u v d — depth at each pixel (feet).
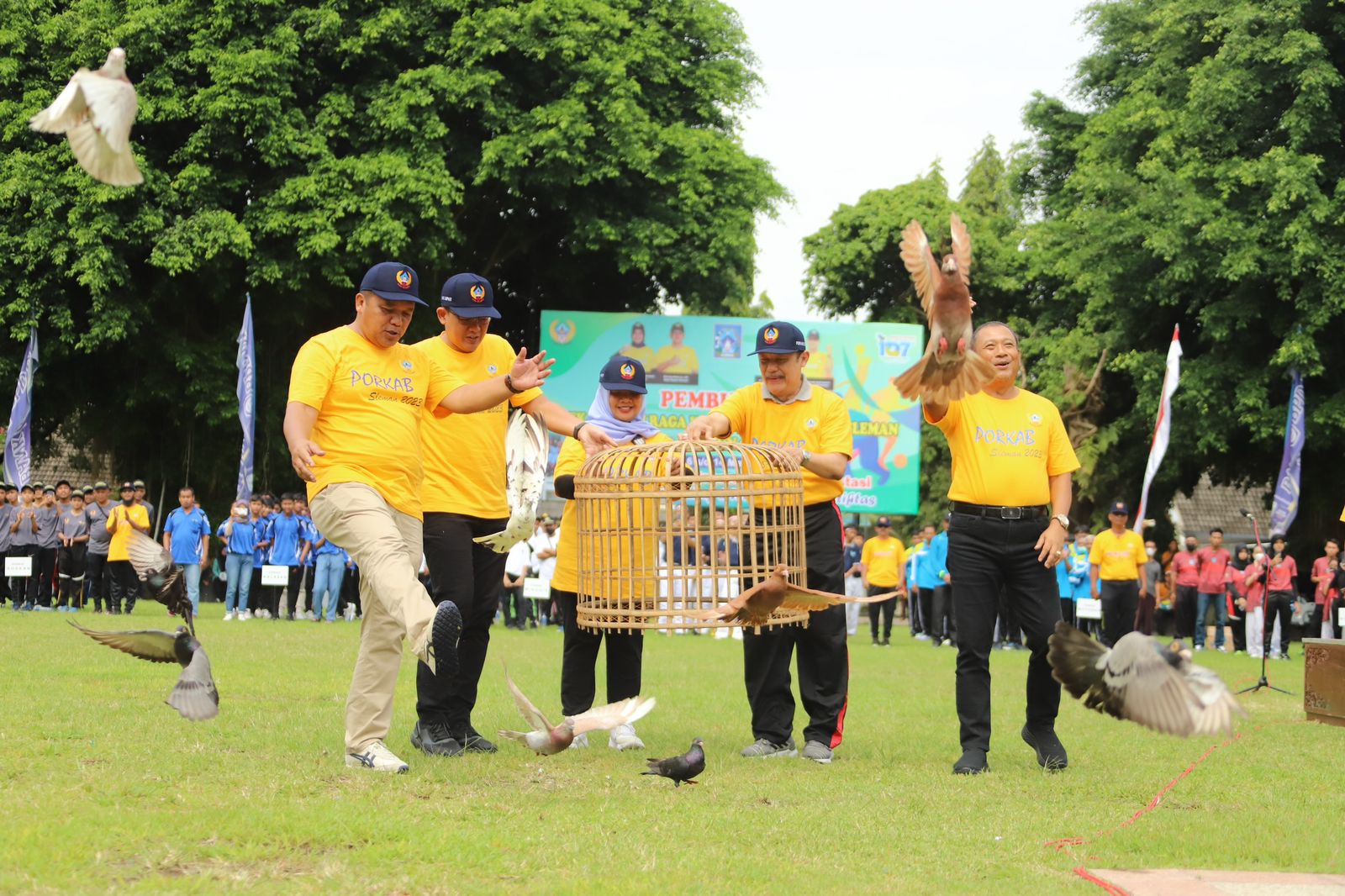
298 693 34.78
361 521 23.48
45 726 26.58
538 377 25.50
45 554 74.90
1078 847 20.24
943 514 128.36
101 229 81.20
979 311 129.08
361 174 84.23
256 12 86.48
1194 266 92.68
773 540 24.79
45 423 101.04
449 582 26.84
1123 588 60.39
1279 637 73.20
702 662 54.34
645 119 93.50
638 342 97.91
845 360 100.01
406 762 25.13
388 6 89.97
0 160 83.10
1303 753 30.81
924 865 18.78
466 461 27.02
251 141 86.28
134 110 15.43
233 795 20.75
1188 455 104.37
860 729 33.65
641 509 24.48
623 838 19.43
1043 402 28.48
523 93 94.32
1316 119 90.79
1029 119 125.08
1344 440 94.73
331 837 18.35
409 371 25.11
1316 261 88.17
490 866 17.52
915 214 127.24
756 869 17.81
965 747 27.07
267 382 97.19
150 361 91.15
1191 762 28.84
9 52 85.10
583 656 29.48
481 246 105.40
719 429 28.86
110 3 86.12
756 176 99.96
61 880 15.74
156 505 98.12
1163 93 103.81
